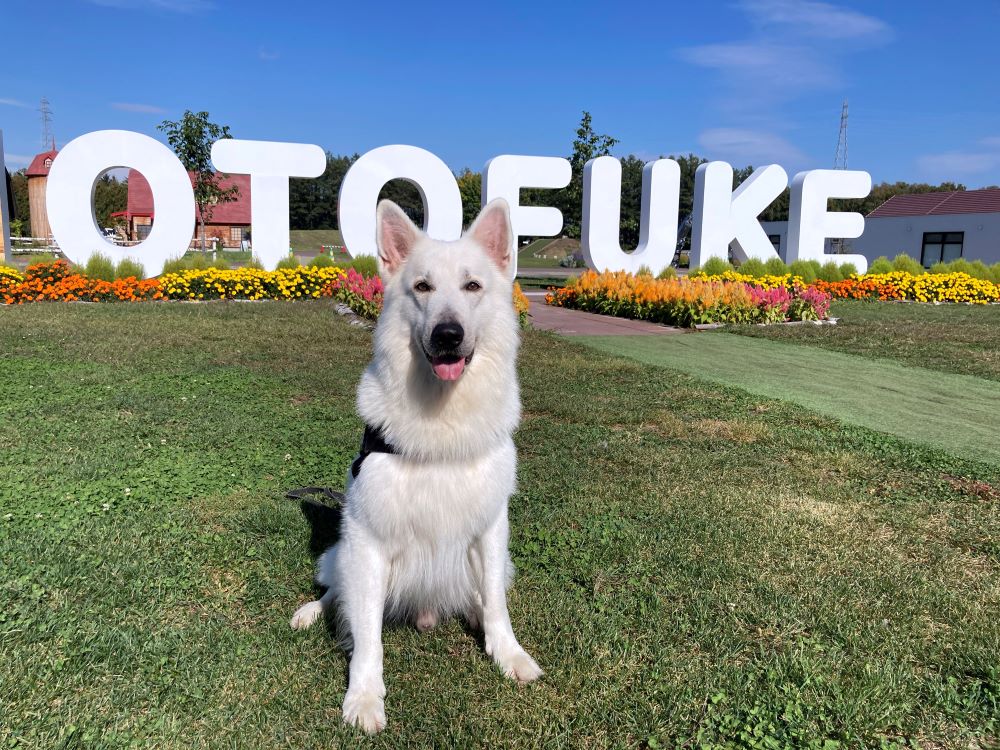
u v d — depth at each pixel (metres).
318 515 4.31
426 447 2.68
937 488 5.11
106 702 2.58
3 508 4.31
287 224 18.00
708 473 5.33
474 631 3.23
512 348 2.96
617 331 13.59
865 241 40.16
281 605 3.35
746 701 2.69
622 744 2.47
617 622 3.23
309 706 2.63
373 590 2.74
